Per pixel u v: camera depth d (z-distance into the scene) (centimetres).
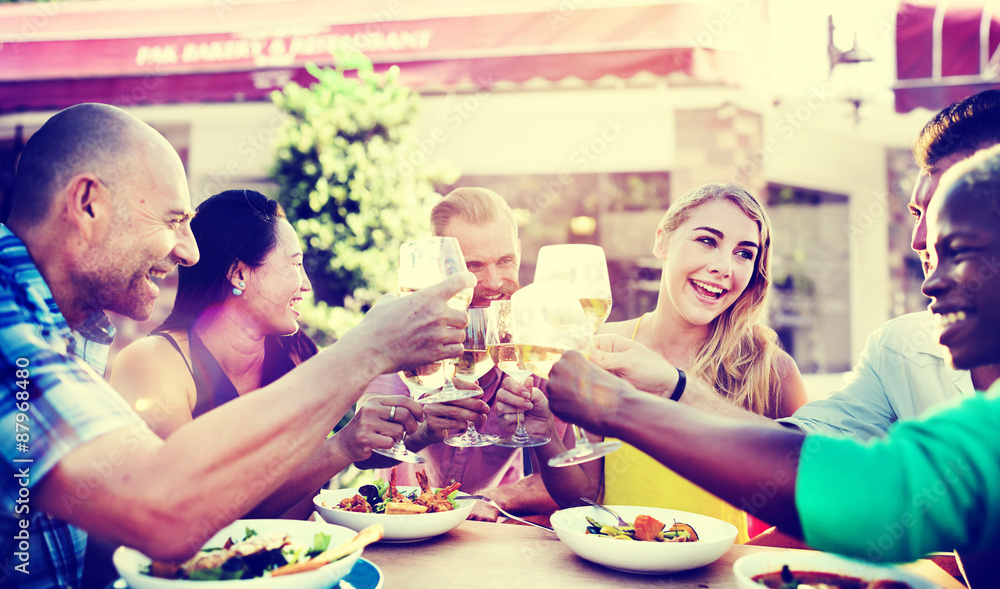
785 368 168
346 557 77
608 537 90
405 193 345
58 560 93
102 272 95
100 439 72
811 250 608
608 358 101
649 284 482
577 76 338
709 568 94
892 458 61
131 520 69
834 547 63
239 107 486
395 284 342
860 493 60
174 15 381
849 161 611
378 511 112
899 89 345
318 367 80
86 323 111
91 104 94
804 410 131
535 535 111
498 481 176
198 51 368
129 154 93
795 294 602
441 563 95
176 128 495
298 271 139
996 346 69
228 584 69
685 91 449
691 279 153
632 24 335
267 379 144
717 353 159
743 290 158
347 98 341
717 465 67
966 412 60
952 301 70
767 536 129
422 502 112
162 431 118
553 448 126
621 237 480
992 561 80
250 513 109
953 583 87
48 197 90
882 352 138
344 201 344
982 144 110
